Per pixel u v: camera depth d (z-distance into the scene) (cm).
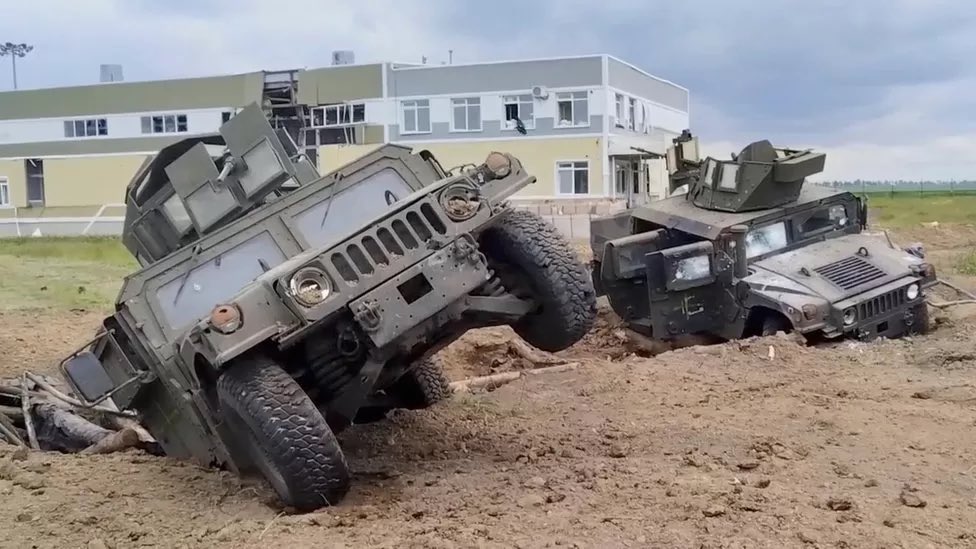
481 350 1199
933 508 507
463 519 518
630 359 1051
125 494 615
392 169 723
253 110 732
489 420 773
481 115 3684
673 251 1186
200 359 604
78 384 702
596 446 670
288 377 576
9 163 4338
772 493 531
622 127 3803
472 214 590
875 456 614
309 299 551
